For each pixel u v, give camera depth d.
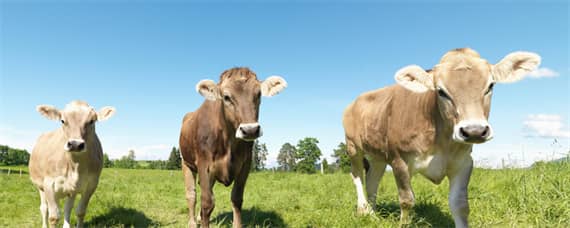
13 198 10.08
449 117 4.24
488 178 8.22
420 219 5.93
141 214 8.27
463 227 4.73
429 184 8.41
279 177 16.12
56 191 6.39
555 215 5.43
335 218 6.52
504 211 6.05
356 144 7.36
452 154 4.75
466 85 4.07
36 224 7.41
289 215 7.44
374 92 6.93
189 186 6.79
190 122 6.40
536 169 7.61
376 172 7.11
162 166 84.75
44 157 6.47
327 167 54.69
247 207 8.61
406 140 5.08
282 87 5.71
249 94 5.21
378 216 6.33
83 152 6.34
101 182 14.98
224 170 5.61
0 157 67.38
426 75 4.45
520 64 4.23
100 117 6.91
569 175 6.43
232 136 5.47
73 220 7.47
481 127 3.81
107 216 7.89
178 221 7.87
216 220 7.64
